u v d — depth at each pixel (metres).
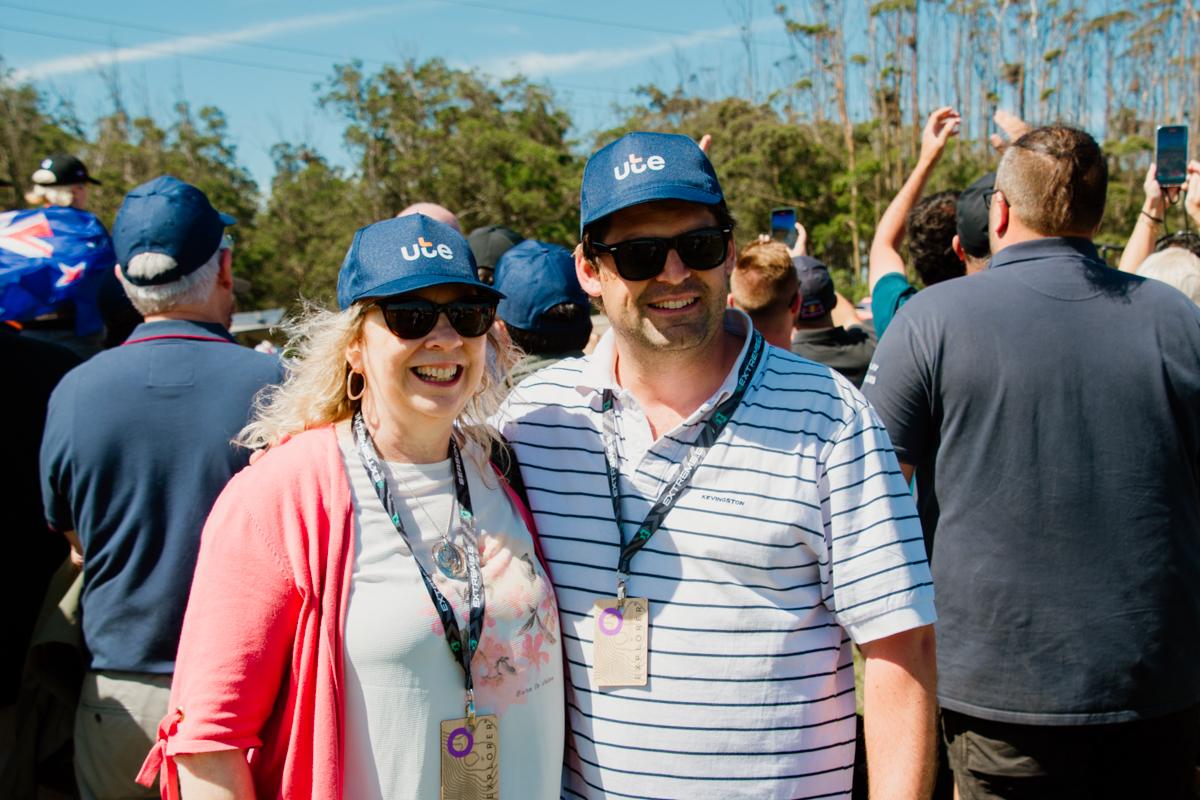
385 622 1.33
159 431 1.98
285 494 1.35
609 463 1.57
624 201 1.48
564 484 1.59
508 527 1.52
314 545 1.33
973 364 1.89
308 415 1.48
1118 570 1.83
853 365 3.72
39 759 2.39
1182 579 1.87
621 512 1.54
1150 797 1.94
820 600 1.50
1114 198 30.22
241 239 45.09
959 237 2.70
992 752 1.94
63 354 2.52
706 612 1.46
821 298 3.79
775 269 3.02
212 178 46.59
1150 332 1.86
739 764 1.45
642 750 1.47
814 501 1.47
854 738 1.55
